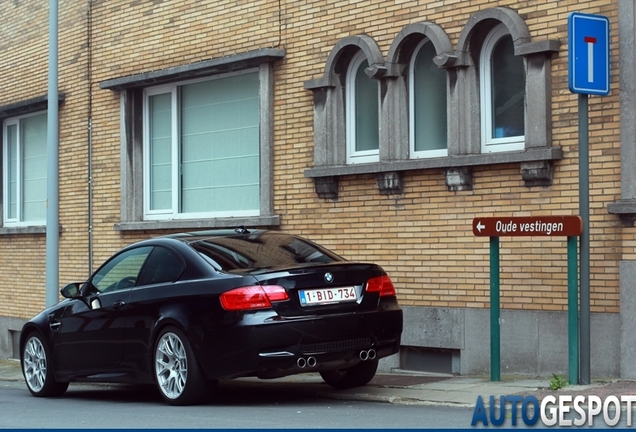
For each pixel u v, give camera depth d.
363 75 13.02
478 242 11.38
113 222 16.64
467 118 11.55
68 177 17.59
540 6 10.84
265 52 13.65
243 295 8.80
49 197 14.20
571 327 9.48
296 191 13.52
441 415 8.23
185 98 15.67
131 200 16.33
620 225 10.09
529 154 10.70
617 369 10.06
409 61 12.37
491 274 10.14
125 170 16.33
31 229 18.30
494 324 10.20
